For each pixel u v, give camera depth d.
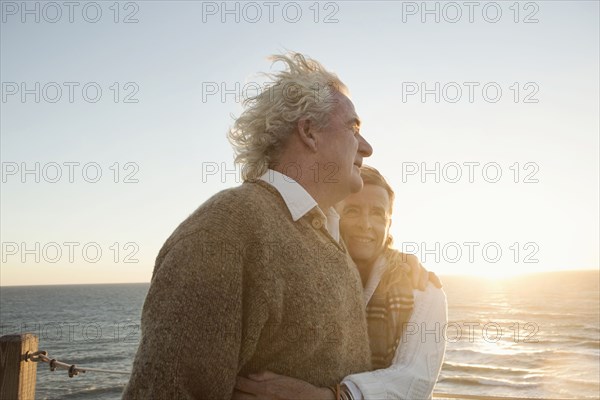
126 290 174.50
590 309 74.69
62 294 148.50
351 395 1.58
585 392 28.88
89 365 39.91
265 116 1.74
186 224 1.51
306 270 1.57
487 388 30.52
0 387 2.35
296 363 1.54
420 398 1.85
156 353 1.32
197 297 1.37
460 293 114.75
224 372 1.38
